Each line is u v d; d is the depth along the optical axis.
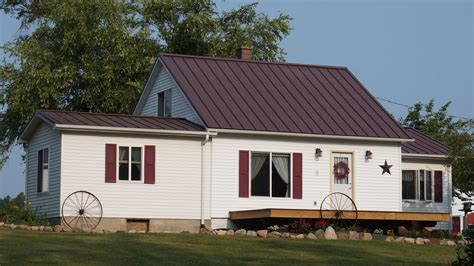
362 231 30.33
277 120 32.94
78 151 29.83
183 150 31.23
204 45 48.03
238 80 35.31
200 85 34.09
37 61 44.00
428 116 51.50
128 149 30.53
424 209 37.50
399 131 34.53
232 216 31.42
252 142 32.22
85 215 29.69
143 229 30.58
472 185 40.44
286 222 30.91
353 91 36.81
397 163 34.59
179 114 34.12
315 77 37.28
